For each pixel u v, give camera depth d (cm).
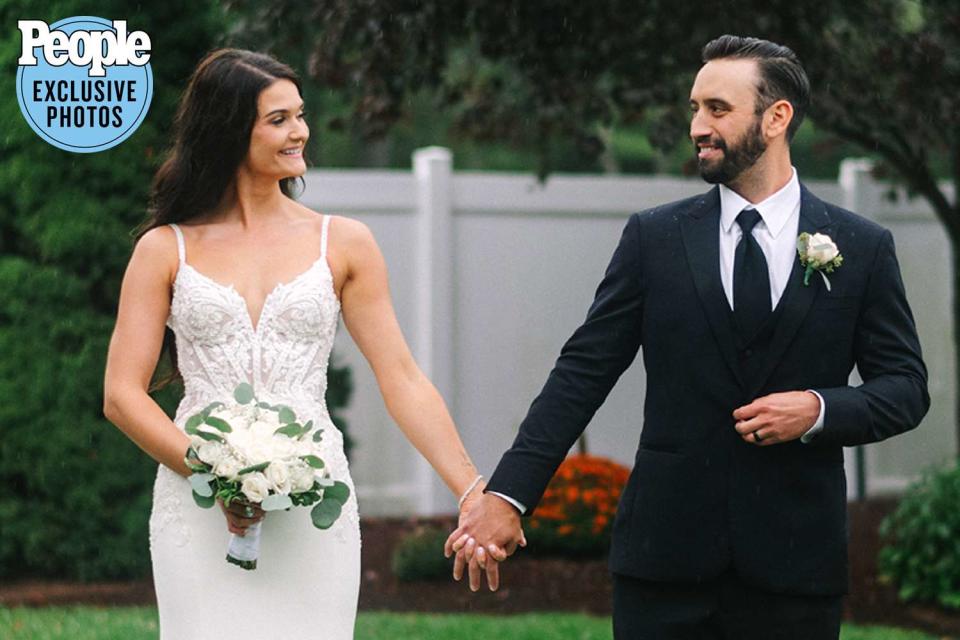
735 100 560
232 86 577
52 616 1023
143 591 1145
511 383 1551
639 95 1205
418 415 608
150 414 567
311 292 585
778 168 571
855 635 1012
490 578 585
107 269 1191
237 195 592
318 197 1491
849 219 574
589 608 1128
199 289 576
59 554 1171
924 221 1691
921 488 1178
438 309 1518
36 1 1178
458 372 1532
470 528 583
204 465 541
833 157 2888
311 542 580
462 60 1839
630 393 1578
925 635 1031
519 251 1550
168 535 577
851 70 1139
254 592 573
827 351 558
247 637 572
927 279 1698
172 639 582
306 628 579
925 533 1134
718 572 559
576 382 580
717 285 561
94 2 1181
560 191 1555
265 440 537
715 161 564
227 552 568
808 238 556
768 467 557
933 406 1709
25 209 1187
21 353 1173
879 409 550
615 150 2930
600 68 1159
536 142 1417
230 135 579
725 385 557
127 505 1185
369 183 1505
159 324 583
